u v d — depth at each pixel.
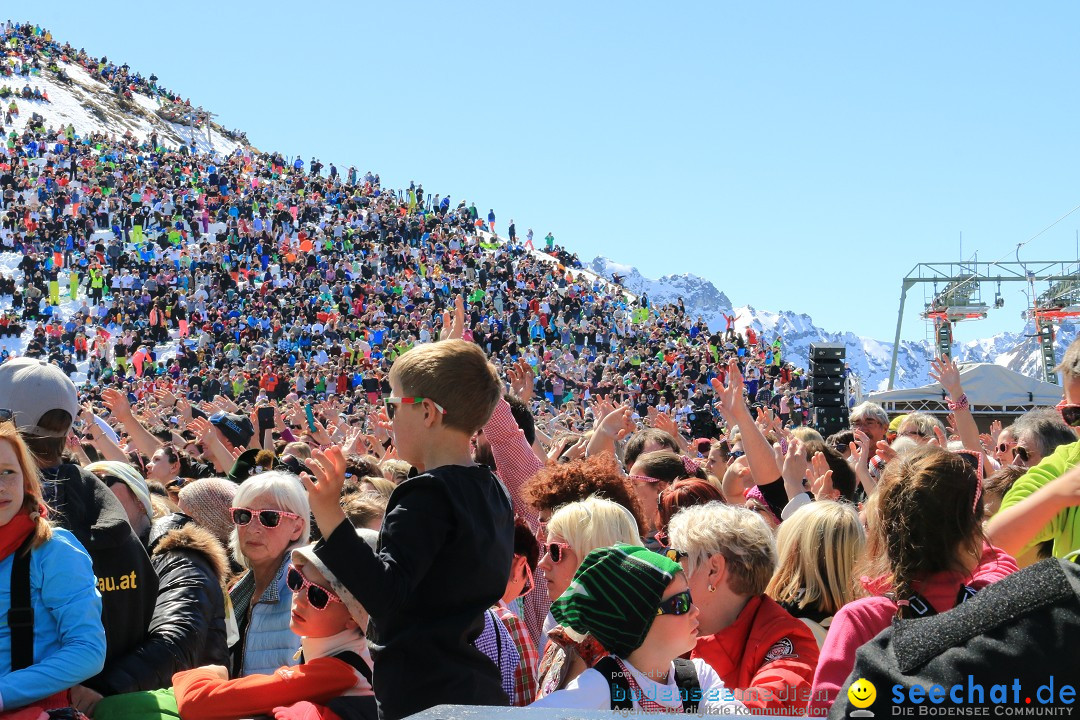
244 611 5.39
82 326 47.94
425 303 60.25
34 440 4.34
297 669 4.16
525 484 5.40
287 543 5.19
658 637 3.38
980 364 24.02
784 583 4.55
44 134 78.50
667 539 5.43
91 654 3.74
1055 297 46.00
